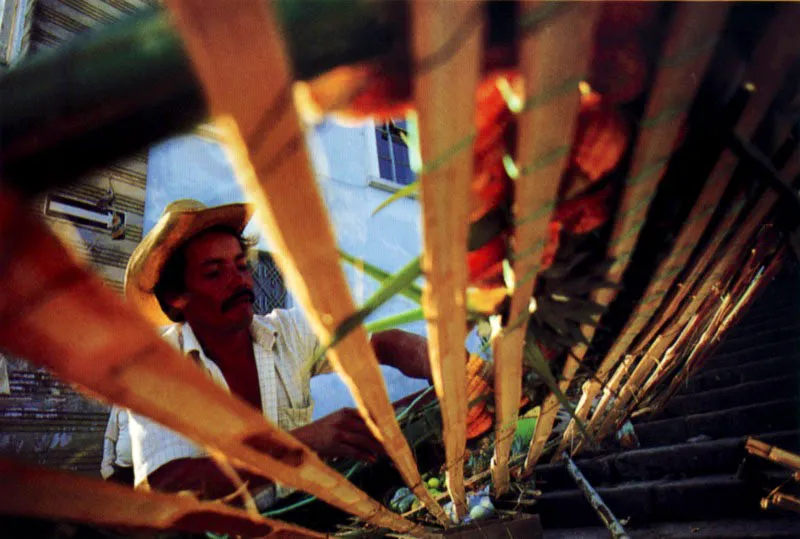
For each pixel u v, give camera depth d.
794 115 0.50
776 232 0.84
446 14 0.24
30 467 0.35
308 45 0.26
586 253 0.53
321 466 0.62
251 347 1.67
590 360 0.97
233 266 1.60
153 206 4.25
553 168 0.36
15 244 0.20
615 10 0.36
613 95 0.41
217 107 0.21
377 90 0.31
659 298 0.72
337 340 0.38
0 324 0.20
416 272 0.38
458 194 0.32
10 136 0.25
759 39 0.42
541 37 0.27
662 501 3.08
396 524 1.20
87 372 0.24
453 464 1.04
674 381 1.90
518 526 1.76
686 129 0.49
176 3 0.19
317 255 0.30
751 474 2.82
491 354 0.70
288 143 0.23
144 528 0.60
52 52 0.25
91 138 0.25
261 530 0.81
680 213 0.60
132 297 1.70
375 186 5.62
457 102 0.27
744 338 4.80
